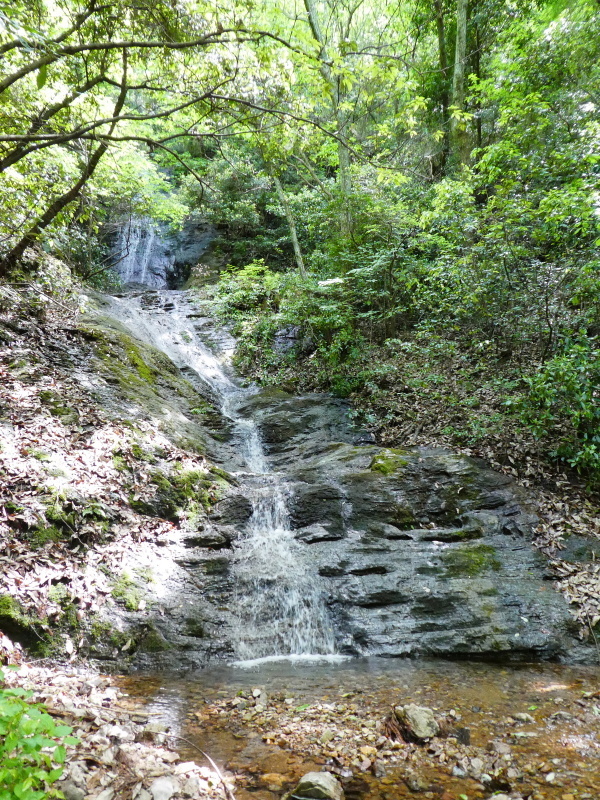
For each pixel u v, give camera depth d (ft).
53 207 21.12
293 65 17.35
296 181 56.44
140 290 59.47
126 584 16.33
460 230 30.58
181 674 14.08
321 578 17.97
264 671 14.26
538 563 18.26
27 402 21.15
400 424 29.94
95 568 16.29
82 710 10.07
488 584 17.29
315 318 35.70
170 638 15.35
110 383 26.68
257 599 17.30
